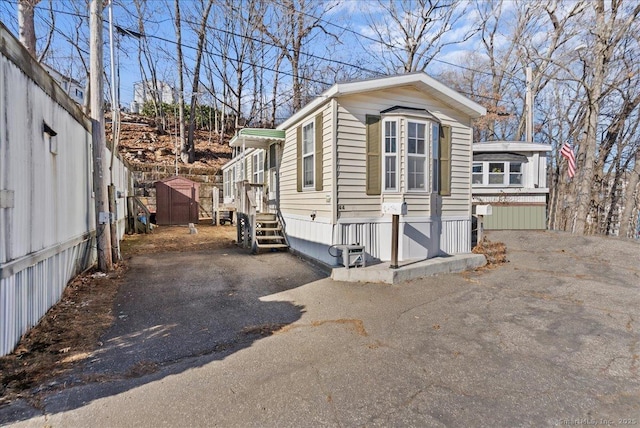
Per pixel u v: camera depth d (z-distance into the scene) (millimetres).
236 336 3572
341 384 2664
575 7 14336
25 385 2541
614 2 12008
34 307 3484
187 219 15781
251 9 18844
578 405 2457
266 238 8320
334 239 6160
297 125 7715
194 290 5098
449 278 6172
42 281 3719
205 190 17766
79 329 3598
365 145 6363
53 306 4090
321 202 6590
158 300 4625
